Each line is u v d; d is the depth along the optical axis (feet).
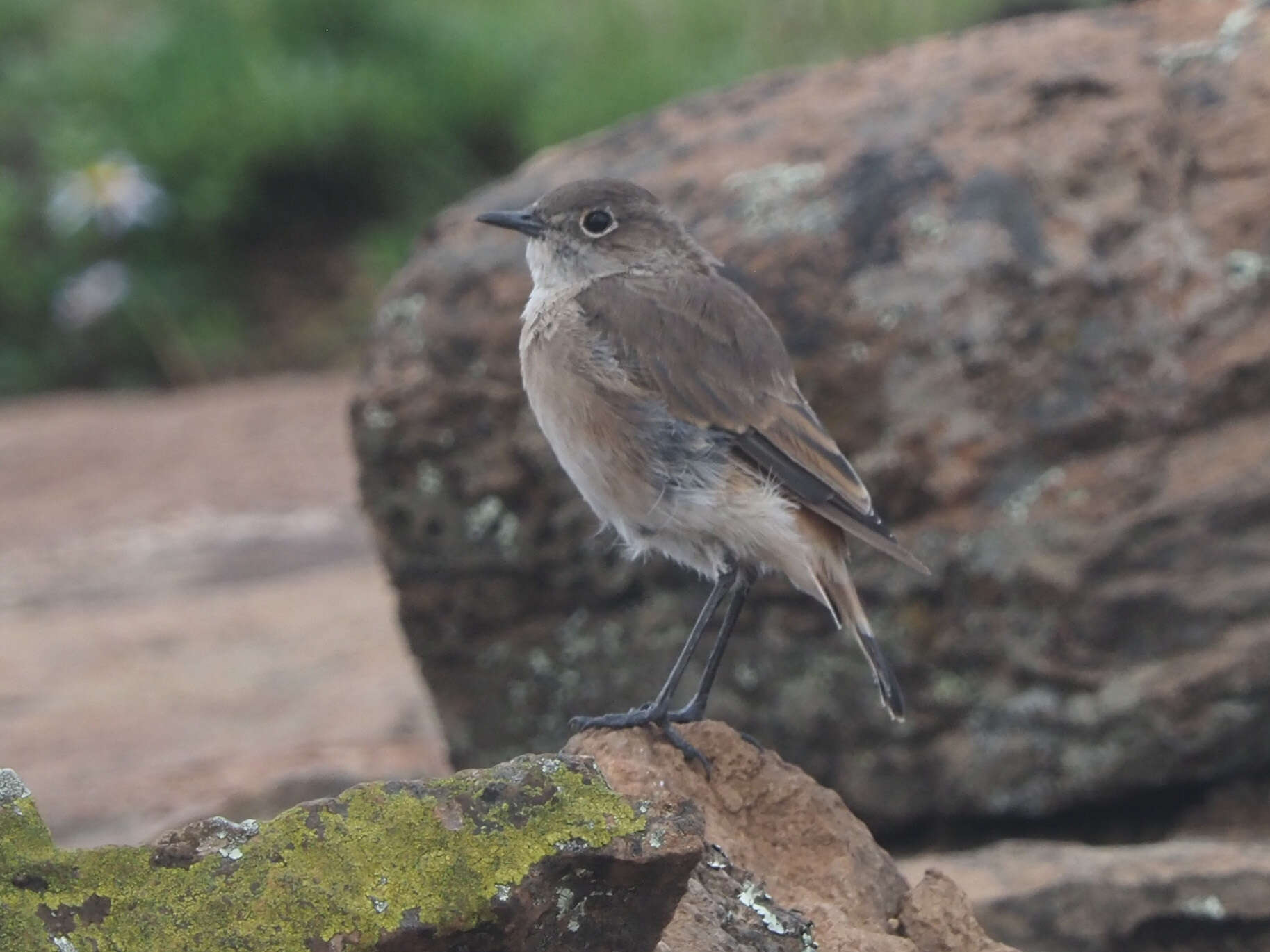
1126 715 36.47
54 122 100.68
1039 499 37.52
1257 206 38.78
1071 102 40.93
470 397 40.81
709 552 31.86
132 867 19.07
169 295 97.19
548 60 100.83
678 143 43.73
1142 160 39.58
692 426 31.35
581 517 40.24
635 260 33.81
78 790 47.26
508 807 19.67
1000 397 37.88
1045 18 46.11
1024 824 38.47
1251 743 36.35
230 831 19.44
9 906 18.35
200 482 76.28
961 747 37.96
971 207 39.06
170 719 52.60
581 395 31.71
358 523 71.10
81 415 87.45
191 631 60.75
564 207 33.96
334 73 98.53
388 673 55.72
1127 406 37.70
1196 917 32.83
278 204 99.04
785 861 26.84
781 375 32.09
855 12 96.22
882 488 38.09
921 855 38.34
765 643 39.34
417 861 19.17
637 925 20.29
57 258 98.12
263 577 66.54
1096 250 38.60
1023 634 37.24
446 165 99.40
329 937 18.60
